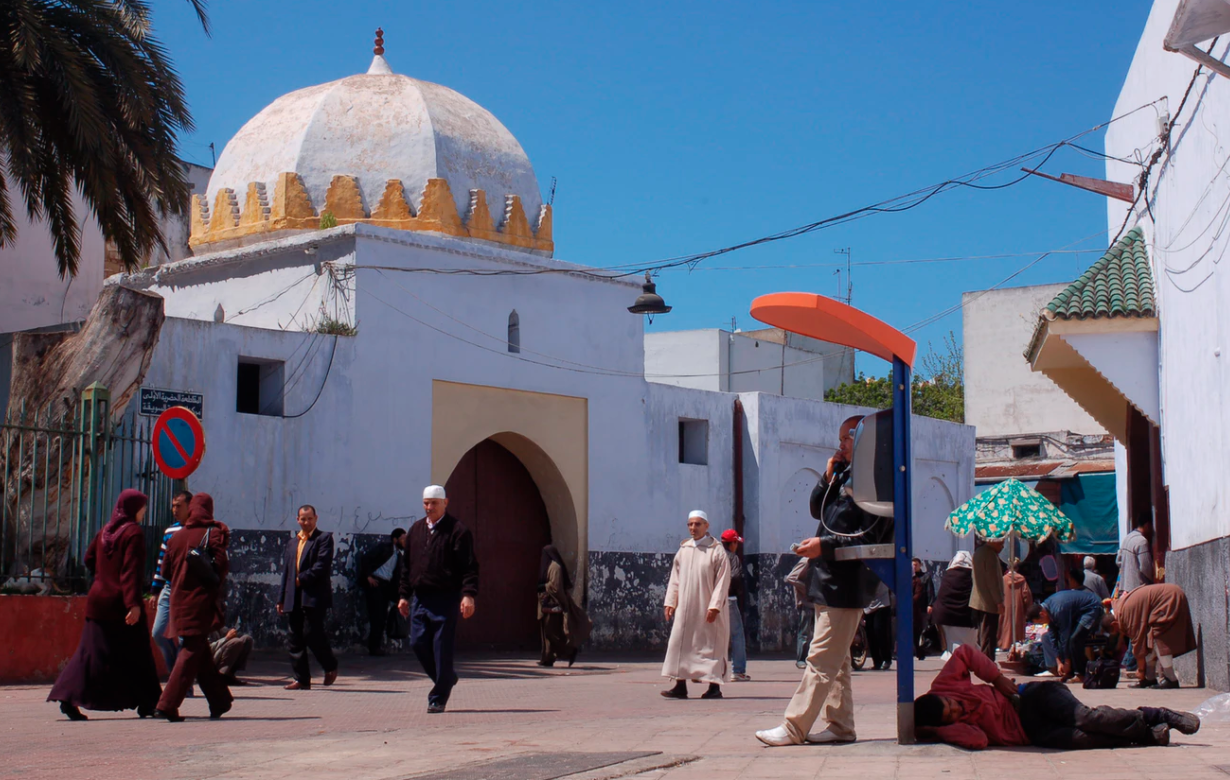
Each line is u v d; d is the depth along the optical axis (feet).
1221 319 40.34
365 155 72.38
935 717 24.47
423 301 68.59
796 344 156.15
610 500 78.07
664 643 80.59
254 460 59.67
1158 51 51.24
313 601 44.27
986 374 128.16
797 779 20.33
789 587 87.15
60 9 50.29
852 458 24.67
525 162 78.23
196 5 51.85
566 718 34.81
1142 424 59.47
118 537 32.50
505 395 72.79
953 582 56.13
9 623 43.96
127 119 50.98
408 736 28.89
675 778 20.85
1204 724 30.07
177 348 56.90
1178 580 47.65
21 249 74.54
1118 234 60.64
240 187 73.77
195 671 32.48
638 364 80.59
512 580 75.56
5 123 48.14
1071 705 24.25
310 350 62.69
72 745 27.04
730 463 86.28
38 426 45.29
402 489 66.54
